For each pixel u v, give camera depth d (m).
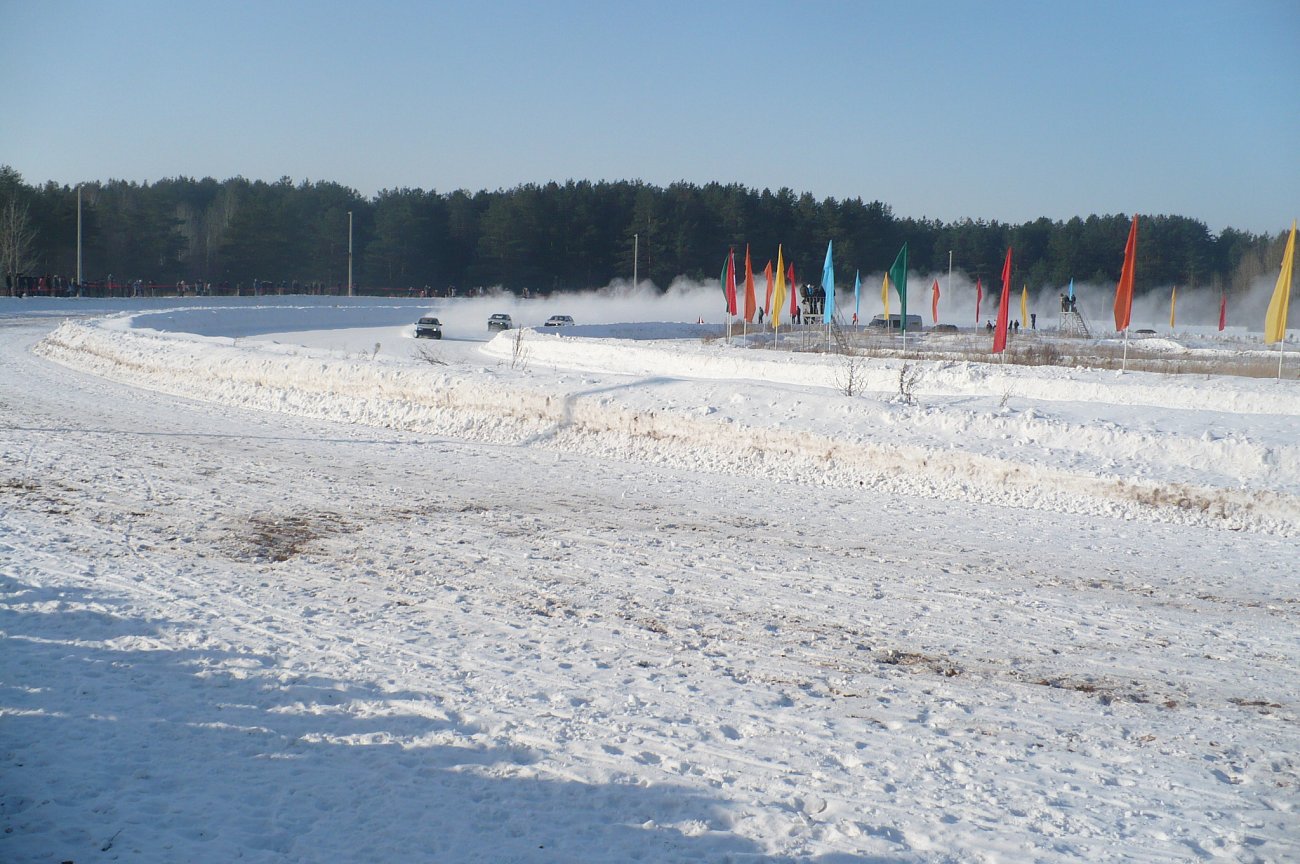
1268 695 7.53
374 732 6.45
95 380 28.72
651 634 8.54
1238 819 5.62
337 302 88.94
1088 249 126.56
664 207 122.69
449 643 8.15
